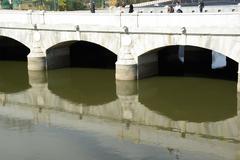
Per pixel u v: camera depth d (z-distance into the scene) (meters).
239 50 32.34
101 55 50.66
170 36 35.62
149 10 48.44
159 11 47.59
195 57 44.66
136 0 71.69
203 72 41.66
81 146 24.72
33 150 24.25
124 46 38.22
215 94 33.69
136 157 22.84
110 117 30.62
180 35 35.00
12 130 28.12
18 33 45.69
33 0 67.19
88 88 38.09
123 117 30.52
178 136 26.23
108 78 41.06
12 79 42.91
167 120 29.47
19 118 31.03
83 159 22.61
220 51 33.41
